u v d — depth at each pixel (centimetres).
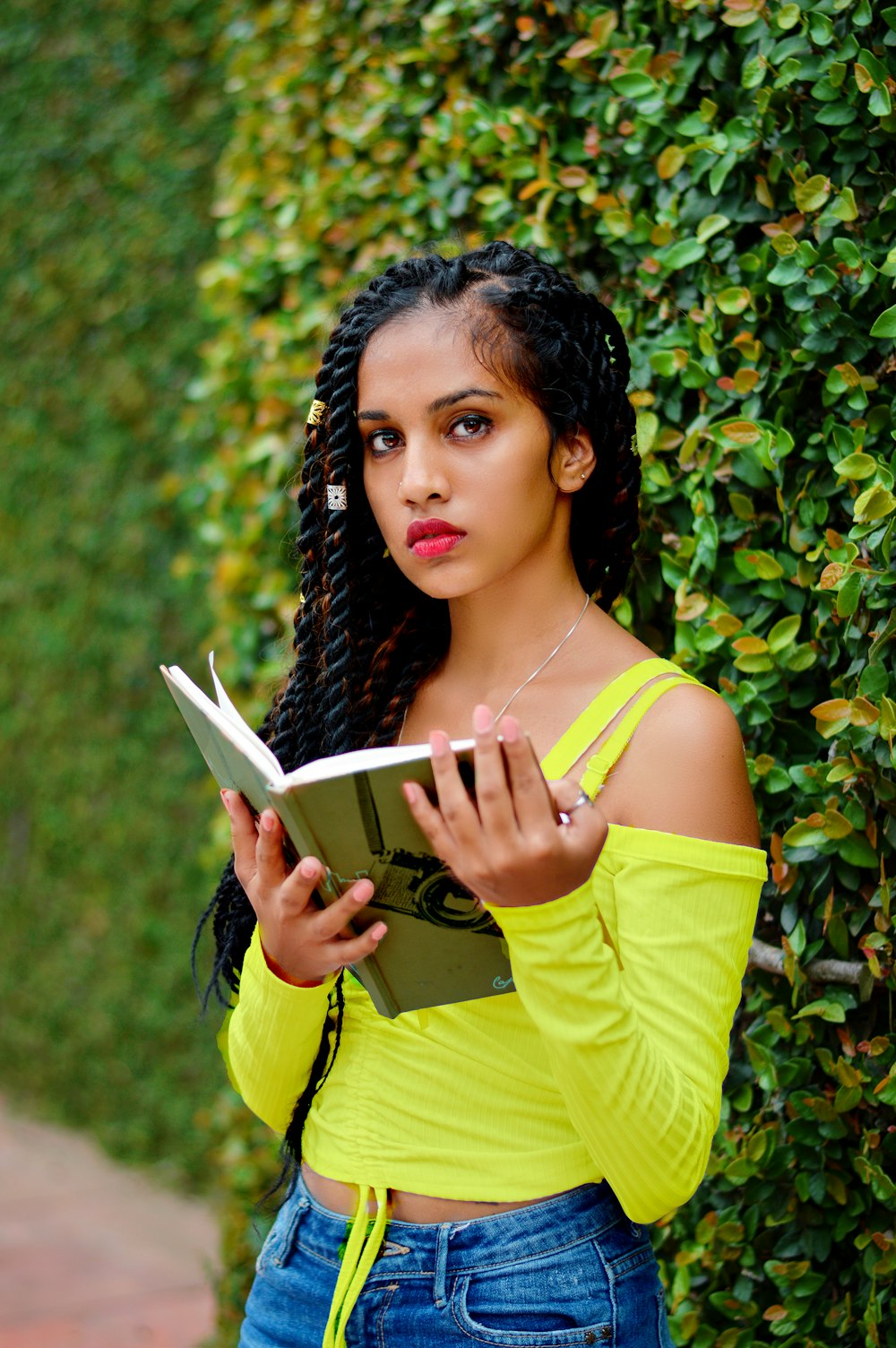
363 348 134
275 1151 253
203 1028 412
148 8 429
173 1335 326
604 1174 117
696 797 121
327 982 133
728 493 182
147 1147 425
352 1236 128
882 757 156
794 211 174
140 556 436
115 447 445
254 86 276
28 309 473
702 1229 178
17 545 482
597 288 202
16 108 474
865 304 163
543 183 202
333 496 141
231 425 279
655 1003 116
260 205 272
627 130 193
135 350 437
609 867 121
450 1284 124
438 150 226
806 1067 169
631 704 126
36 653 474
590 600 140
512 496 128
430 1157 126
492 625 137
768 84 172
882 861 157
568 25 203
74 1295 347
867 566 159
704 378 179
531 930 108
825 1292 171
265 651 266
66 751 463
